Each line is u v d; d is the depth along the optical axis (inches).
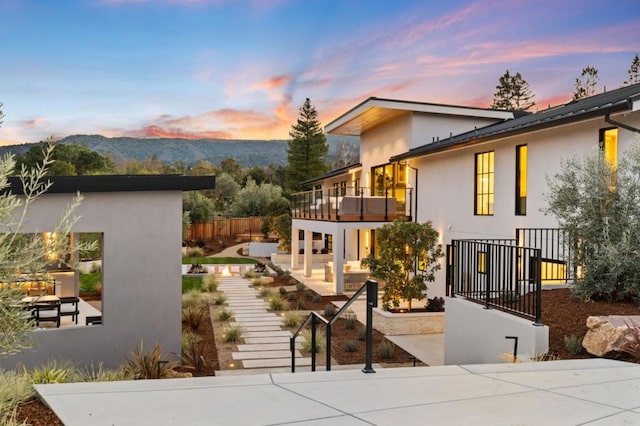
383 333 496.1
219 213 1939.0
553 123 420.2
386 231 531.2
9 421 128.8
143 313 342.6
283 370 368.5
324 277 869.8
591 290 316.8
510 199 528.4
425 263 534.0
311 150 2146.9
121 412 146.6
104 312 335.3
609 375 201.0
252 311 601.9
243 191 1882.4
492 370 209.3
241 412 149.1
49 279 148.3
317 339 432.5
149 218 344.5
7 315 136.9
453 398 167.9
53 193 319.3
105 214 334.3
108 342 335.6
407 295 515.8
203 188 346.9
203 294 706.8
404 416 147.9
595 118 390.6
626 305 310.8
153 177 337.1
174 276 348.5
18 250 141.3
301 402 160.6
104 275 335.3
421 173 731.4
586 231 318.7
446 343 364.2
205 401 159.9
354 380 190.7
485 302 325.7
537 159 485.4
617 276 309.1
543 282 445.1
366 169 946.1
